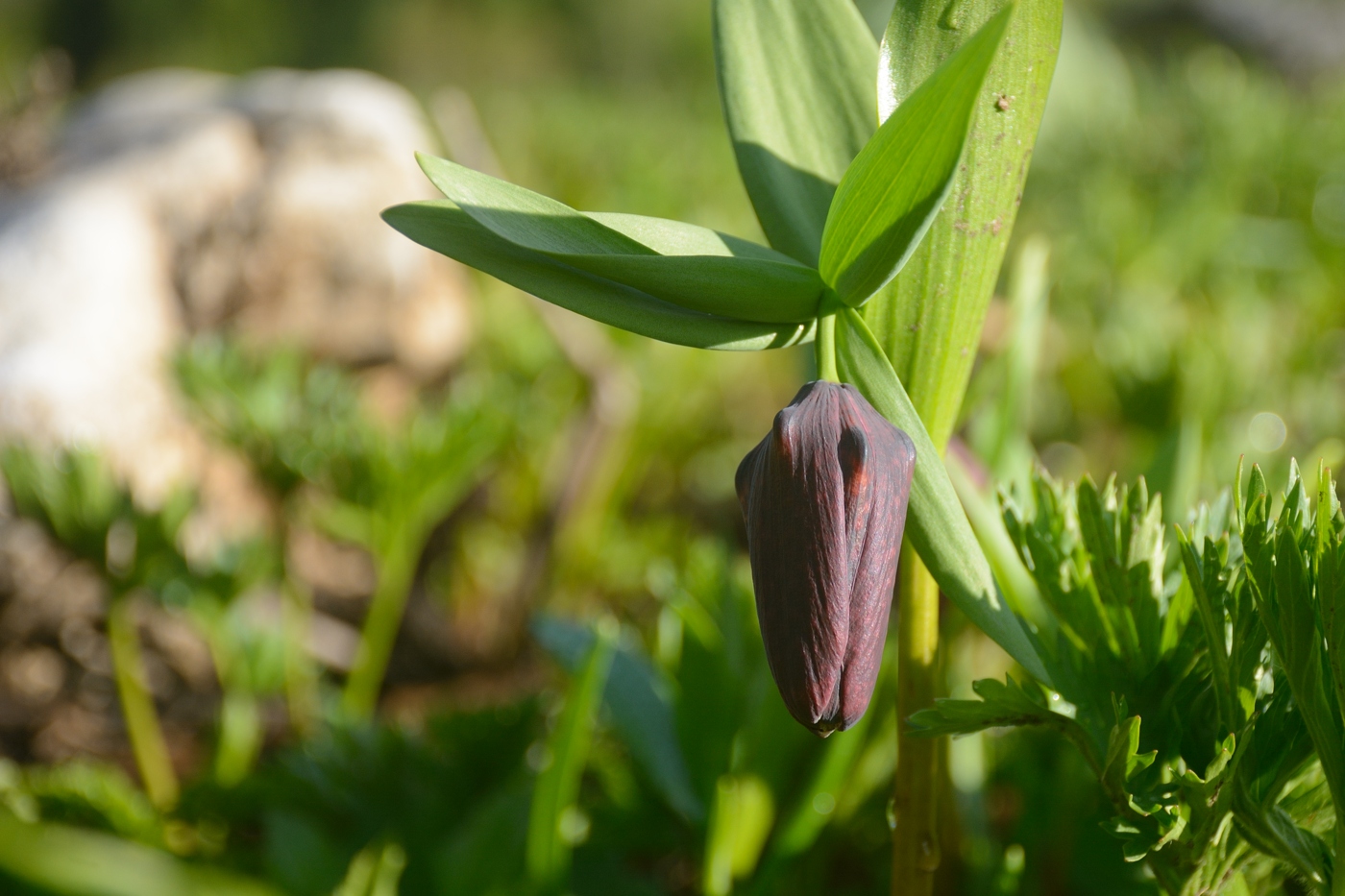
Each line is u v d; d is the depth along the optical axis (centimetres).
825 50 25
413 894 34
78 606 51
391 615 49
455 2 461
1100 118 115
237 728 43
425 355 72
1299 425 58
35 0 449
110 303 58
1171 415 51
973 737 33
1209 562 24
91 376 54
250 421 46
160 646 54
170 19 452
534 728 38
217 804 37
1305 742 24
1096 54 166
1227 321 66
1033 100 23
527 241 22
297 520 50
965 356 24
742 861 33
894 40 23
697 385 77
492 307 82
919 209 22
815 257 24
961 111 21
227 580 42
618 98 209
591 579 62
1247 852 25
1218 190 89
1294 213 93
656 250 23
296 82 77
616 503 67
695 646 33
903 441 22
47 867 22
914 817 25
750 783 32
